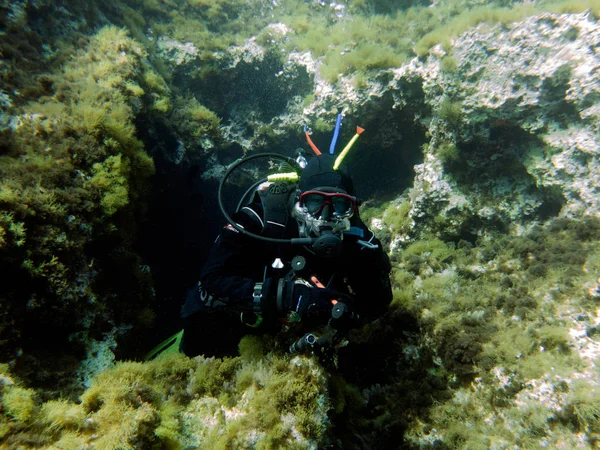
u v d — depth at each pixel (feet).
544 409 5.98
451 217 11.29
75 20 12.45
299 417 5.54
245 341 6.81
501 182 10.85
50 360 8.25
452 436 6.65
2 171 8.43
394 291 9.05
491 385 6.79
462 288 8.97
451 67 11.19
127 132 10.72
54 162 9.07
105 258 10.39
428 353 7.86
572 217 8.81
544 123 9.70
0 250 7.52
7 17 10.66
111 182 9.88
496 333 7.29
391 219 13.46
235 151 17.53
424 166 12.34
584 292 6.86
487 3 14.55
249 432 5.55
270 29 16.88
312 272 5.57
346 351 8.33
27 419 4.56
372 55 13.76
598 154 8.69
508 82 10.02
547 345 6.62
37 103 9.91
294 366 5.99
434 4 16.63
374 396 7.82
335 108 14.57
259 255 5.65
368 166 17.03
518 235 10.05
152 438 5.03
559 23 9.63
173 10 16.96
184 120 15.52
